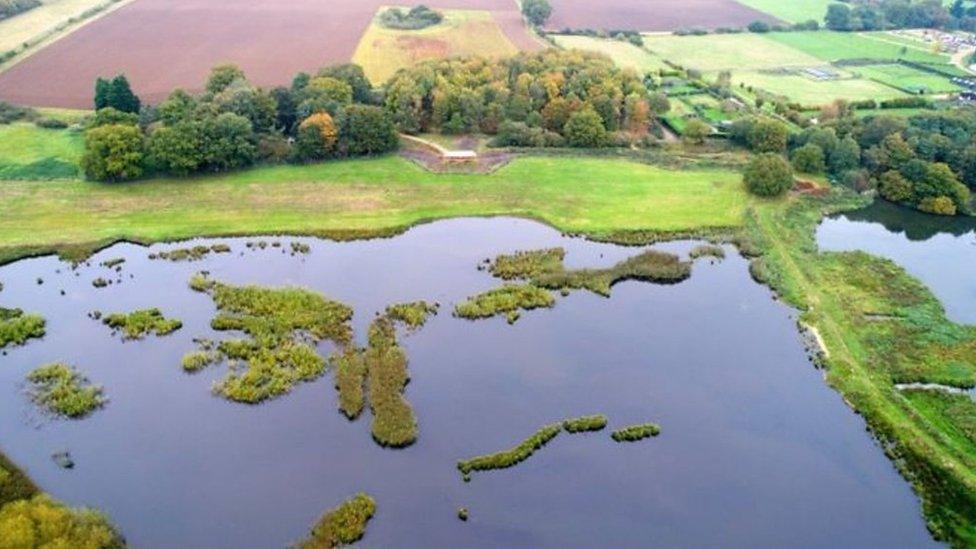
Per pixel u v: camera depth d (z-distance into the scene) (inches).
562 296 3786.9
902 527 2564.0
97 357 3216.0
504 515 2541.8
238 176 4798.2
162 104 5201.8
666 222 4488.2
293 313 3503.9
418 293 3742.6
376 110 5157.5
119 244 4042.8
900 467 2790.4
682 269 3988.7
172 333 3380.9
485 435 2878.9
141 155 4601.4
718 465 2797.7
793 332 3587.6
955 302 3880.4
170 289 3693.4
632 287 3907.5
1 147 5004.9
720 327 3607.3
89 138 4534.9
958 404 3120.1
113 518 2464.3
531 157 5295.3
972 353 3430.1
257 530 2443.4
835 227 4677.7
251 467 2689.5
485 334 3472.0
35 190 4493.1
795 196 4894.2
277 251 4055.1
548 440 2864.2
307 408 2977.4
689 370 3294.8
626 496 2645.2
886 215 4813.0
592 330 3540.8
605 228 4397.1
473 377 3191.4
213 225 4229.8
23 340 3292.3
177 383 3085.6
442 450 2800.2
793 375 3289.9
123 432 2829.7
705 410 3068.4
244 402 2984.7
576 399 3090.6
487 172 5017.2
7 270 3769.7
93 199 4426.7
